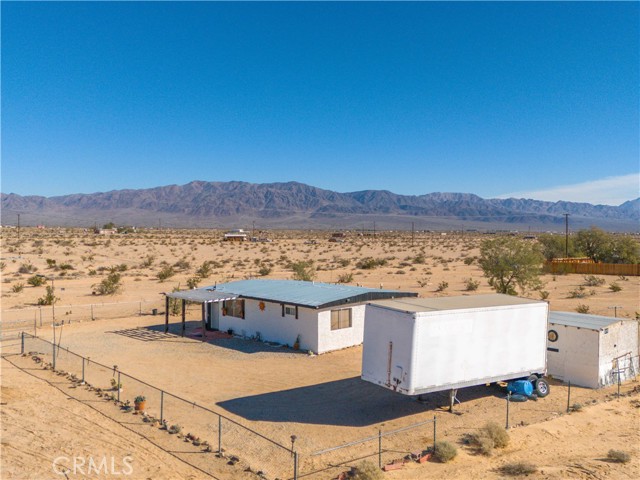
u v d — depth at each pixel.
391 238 180.62
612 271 67.44
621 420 18.58
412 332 17.52
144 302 44.59
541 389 21.03
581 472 13.99
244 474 14.02
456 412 19.23
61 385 21.45
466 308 18.83
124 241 130.62
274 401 20.25
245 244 130.75
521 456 15.41
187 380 22.95
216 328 34.59
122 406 19.00
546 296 47.69
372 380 18.84
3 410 18.08
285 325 29.95
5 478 13.18
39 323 35.72
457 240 166.00
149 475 13.75
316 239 168.12
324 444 16.17
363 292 31.11
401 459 15.00
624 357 23.80
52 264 69.69
